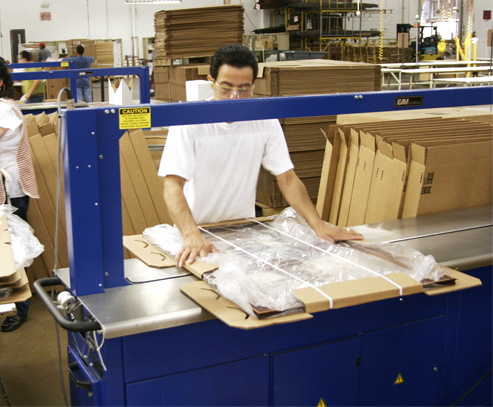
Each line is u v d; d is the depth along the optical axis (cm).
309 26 1459
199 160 202
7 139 319
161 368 149
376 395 184
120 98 478
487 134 273
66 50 1318
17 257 206
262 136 209
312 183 388
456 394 203
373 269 165
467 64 1015
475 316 198
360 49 1377
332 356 171
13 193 326
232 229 206
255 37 1329
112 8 1482
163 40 568
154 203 379
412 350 187
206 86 400
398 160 253
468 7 1405
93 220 153
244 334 158
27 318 347
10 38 1342
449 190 247
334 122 383
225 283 146
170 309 145
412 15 1658
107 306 147
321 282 154
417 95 187
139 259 184
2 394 265
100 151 150
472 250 190
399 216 254
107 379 144
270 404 167
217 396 159
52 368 290
